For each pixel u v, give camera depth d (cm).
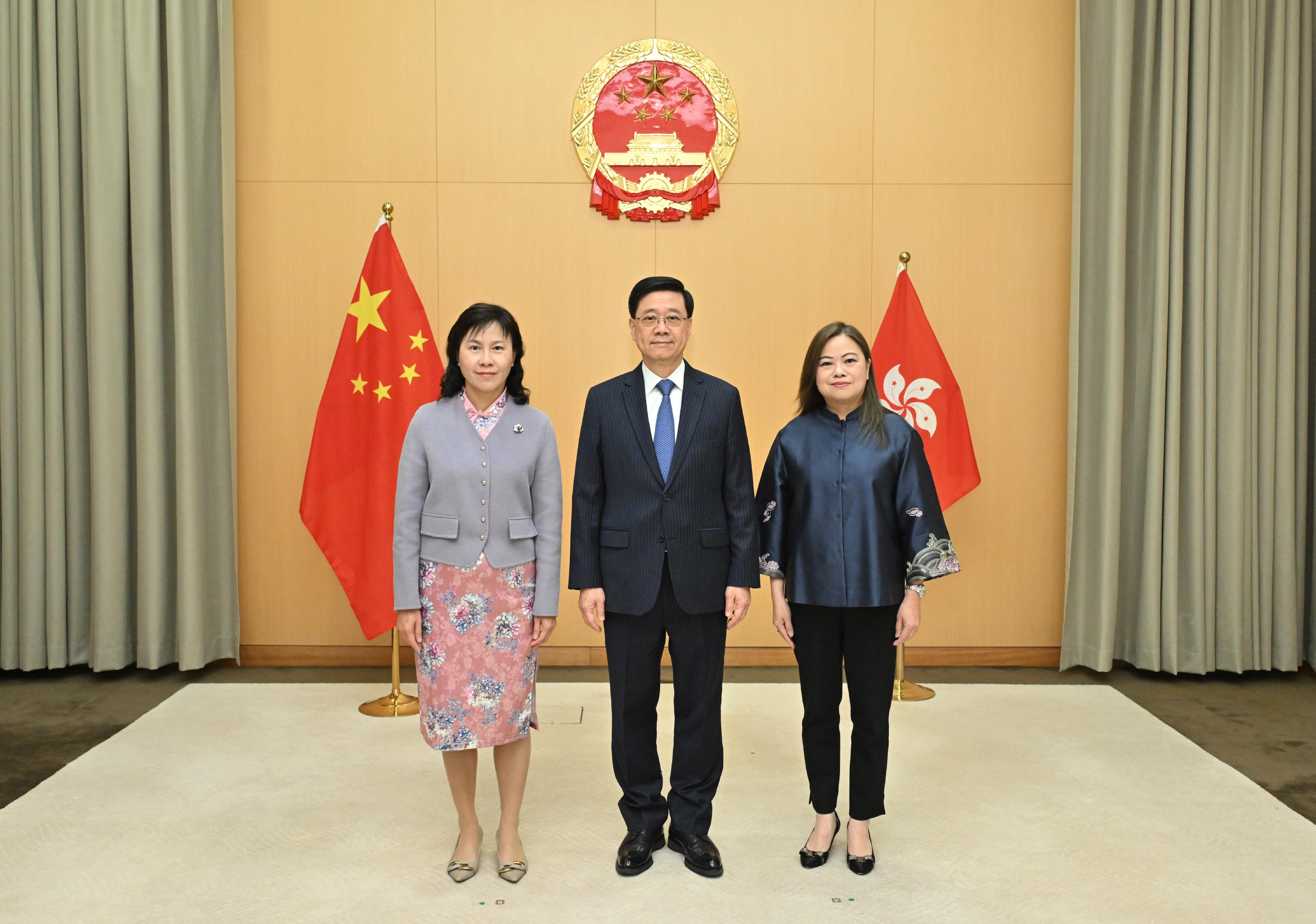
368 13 395
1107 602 385
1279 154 385
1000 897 205
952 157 401
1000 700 354
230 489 394
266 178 396
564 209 400
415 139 397
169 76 374
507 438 214
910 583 212
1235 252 382
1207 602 387
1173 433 383
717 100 396
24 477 381
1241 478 384
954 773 278
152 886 208
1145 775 278
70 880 210
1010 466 405
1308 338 397
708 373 402
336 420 353
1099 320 389
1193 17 380
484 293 400
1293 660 389
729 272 401
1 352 381
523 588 213
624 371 403
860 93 399
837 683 219
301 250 398
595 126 397
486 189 399
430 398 352
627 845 217
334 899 203
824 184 400
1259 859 224
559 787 267
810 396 224
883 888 209
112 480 379
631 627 214
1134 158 391
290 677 385
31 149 377
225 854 224
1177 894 207
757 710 339
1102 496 386
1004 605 407
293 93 395
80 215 381
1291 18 383
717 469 214
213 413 392
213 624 392
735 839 234
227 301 389
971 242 402
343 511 353
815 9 398
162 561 381
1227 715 344
